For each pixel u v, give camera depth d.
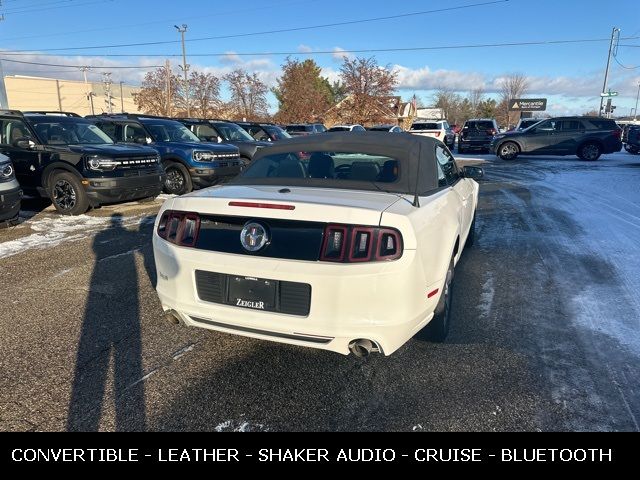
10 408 2.73
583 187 11.88
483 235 6.91
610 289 4.65
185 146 10.42
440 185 3.87
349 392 2.93
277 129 18.33
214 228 2.93
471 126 24.75
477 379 3.06
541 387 2.97
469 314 4.07
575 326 3.83
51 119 8.66
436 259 3.05
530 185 12.34
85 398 2.84
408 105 45.31
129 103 76.38
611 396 2.87
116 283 4.78
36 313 4.03
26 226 7.27
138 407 2.76
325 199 2.84
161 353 3.38
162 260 3.12
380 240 2.63
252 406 2.79
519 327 3.82
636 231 7.05
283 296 2.73
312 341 2.76
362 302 2.63
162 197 10.44
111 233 6.88
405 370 3.18
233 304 2.86
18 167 8.27
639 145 22.50
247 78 47.22
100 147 8.23
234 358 3.32
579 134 19.36
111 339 3.58
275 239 2.74
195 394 2.89
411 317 2.75
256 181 3.63
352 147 3.68
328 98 53.19
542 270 5.25
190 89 47.31
